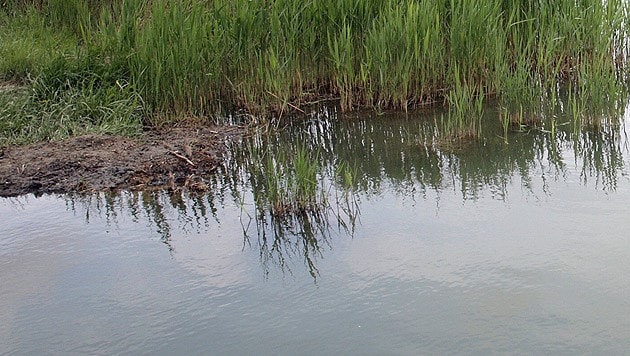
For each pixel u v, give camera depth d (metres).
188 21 9.88
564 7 10.52
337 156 8.47
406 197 7.16
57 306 5.56
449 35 10.12
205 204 7.24
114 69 9.84
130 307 5.50
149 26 9.88
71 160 8.17
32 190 7.70
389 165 8.09
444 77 9.88
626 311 5.12
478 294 5.41
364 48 10.15
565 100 9.79
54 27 12.22
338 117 9.74
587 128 8.78
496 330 5.01
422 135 8.94
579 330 4.96
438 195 7.16
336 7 10.07
